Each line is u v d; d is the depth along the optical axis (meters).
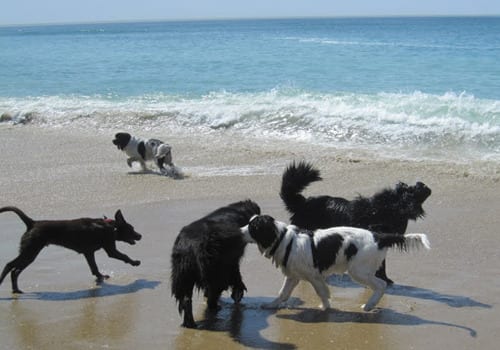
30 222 6.54
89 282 6.80
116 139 11.95
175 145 14.00
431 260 7.34
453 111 15.49
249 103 17.61
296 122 15.41
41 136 15.43
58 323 5.75
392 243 6.00
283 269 6.06
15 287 6.47
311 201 7.26
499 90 20.33
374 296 6.02
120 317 5.88
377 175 11.12
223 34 94.81
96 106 18.81
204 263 5.56
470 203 9.48
